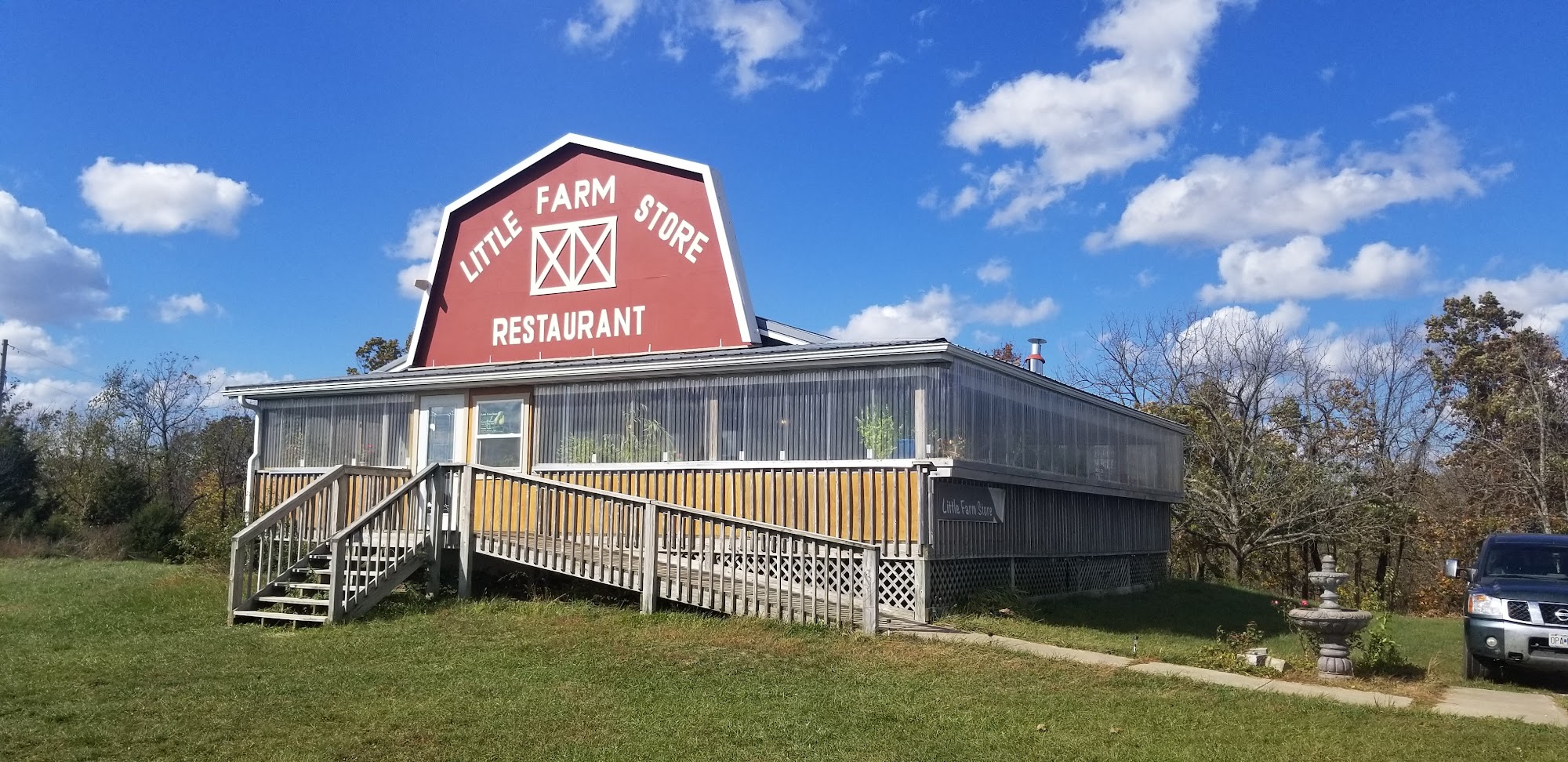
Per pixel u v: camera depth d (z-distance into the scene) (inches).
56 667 396.8
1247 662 435.5
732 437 594.9
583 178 773.9
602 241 759.7
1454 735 323.0
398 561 531.8
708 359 599.8
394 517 533.6
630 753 293.6
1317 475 1301.7
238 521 703.1
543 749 295.9
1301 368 1459.2
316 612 505.4
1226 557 1493.6
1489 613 450.3
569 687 370.0
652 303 733.9
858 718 331.6
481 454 673.0
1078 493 780.0
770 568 551.2
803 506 567.2
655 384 625.0
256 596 517.7
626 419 630.5
